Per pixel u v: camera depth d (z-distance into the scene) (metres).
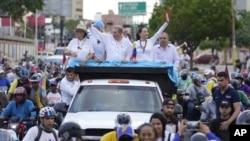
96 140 21.69
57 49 80.25
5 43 111.12
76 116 22.86
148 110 23.56
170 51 29.70
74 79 28.59
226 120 21.86
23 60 80.56
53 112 19.34
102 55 28.59
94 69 26.20
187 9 113.94
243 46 138.38
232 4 109.81
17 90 25.25
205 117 26.95
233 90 22.88
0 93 30.20
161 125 18.17
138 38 30.19
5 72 43.44
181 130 18.53
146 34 29.03
